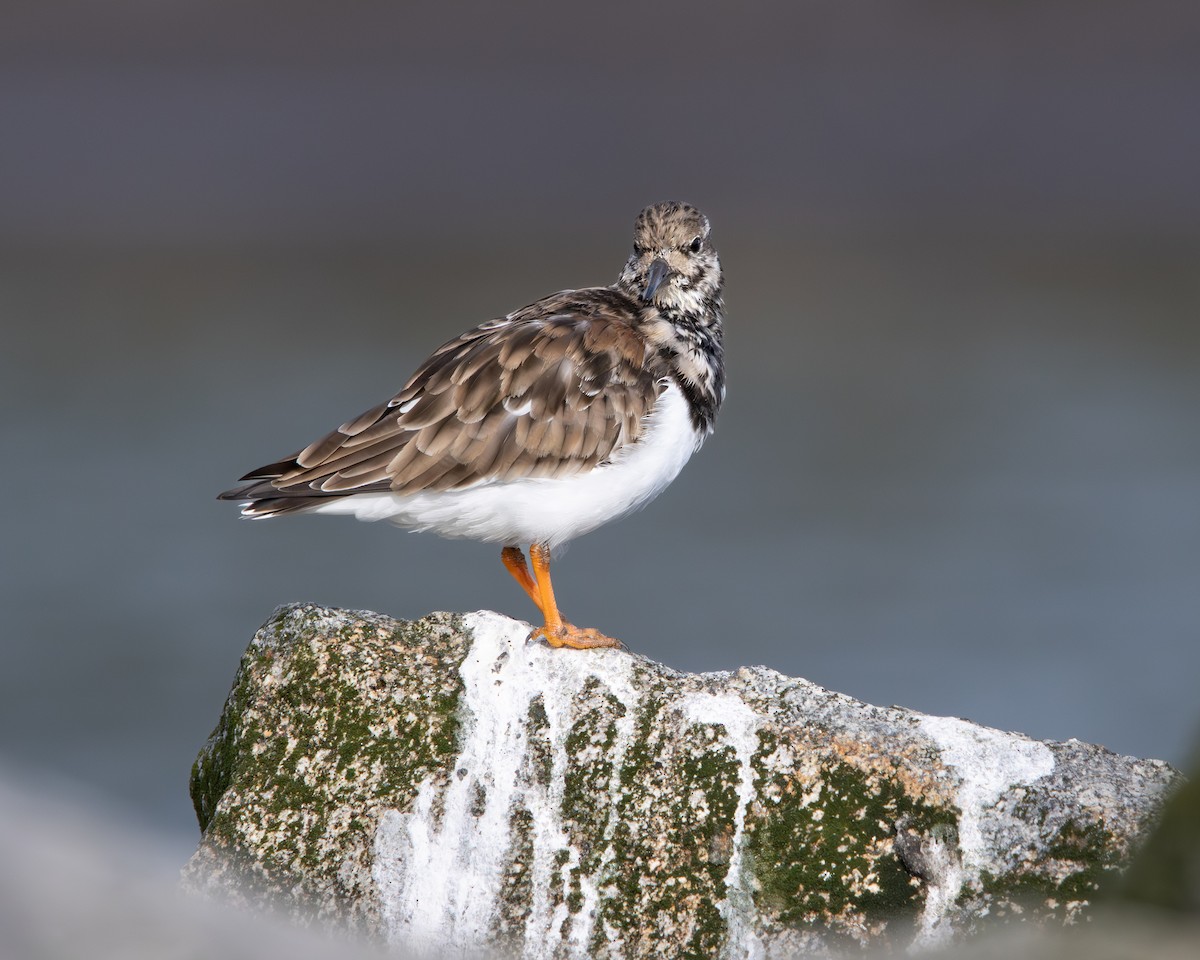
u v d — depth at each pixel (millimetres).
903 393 25250
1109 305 30812
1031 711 15281
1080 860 6824
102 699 15367
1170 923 5453
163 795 13898
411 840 7234
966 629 16984
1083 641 16688
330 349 27578
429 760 7387
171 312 30344
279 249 35938
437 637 7789
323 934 6824
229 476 21188
